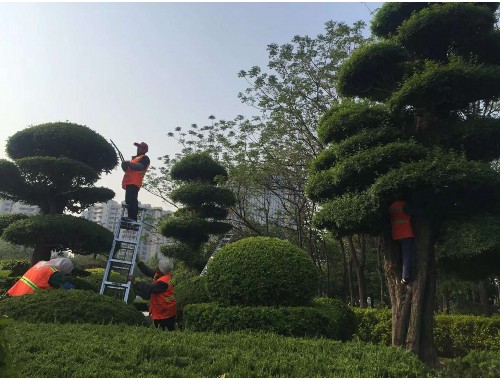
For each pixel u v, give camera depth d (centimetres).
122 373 362
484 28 709
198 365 405
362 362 433
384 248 707
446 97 666
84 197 1218
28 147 1169
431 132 712
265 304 715
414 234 674
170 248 1330
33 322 566
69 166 1075
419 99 673
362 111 732
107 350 416
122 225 985
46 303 604
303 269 737
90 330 511
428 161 617
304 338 577
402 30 738
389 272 691
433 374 443
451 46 743
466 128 673
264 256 740
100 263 2238
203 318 707
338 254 2178
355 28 1400
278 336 567
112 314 623
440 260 660
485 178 593
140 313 696
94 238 1034
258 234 1747
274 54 1461
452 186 595
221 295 735
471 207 652
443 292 1984
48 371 353
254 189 1738
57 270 743
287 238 1895
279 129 1516
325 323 686
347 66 767
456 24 698
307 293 730
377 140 691
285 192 1703
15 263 1181
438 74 640
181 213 1461
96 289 1109
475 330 908
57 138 1132
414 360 452
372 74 769
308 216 1714
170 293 757
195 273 1311
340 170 680
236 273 730
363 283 1513
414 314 630
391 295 684
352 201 662
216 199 1346
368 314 966
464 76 636
